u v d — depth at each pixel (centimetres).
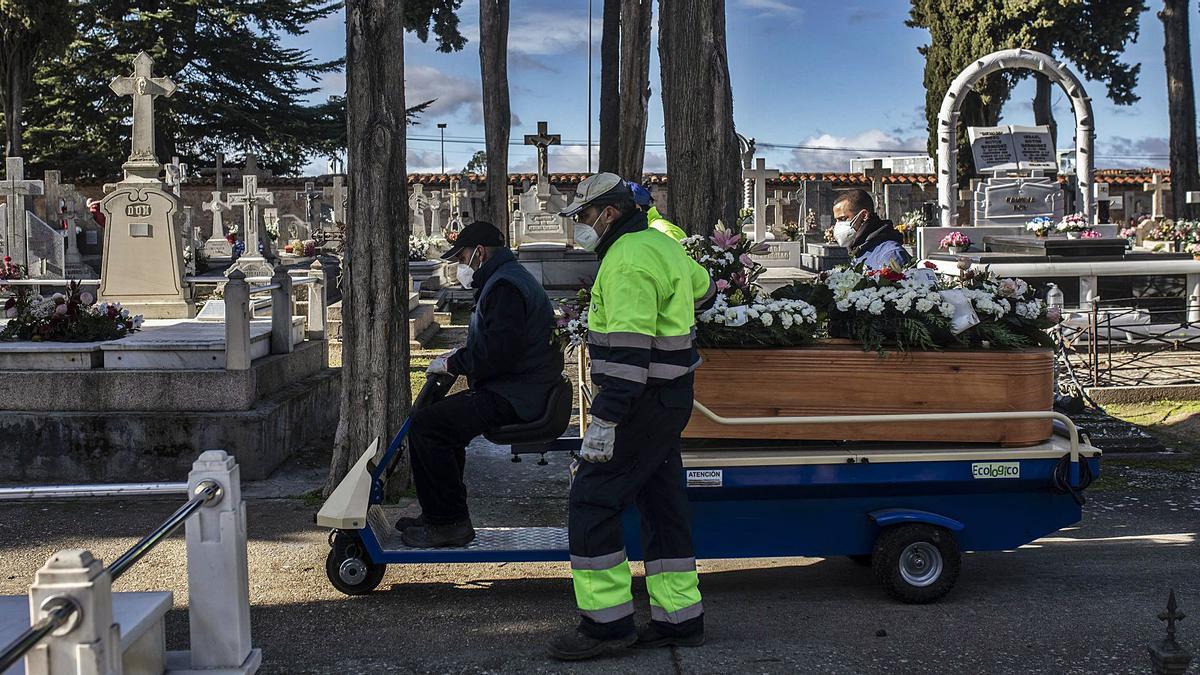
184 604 513
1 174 4297
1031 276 1441
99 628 296
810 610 505
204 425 760
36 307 821
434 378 532
